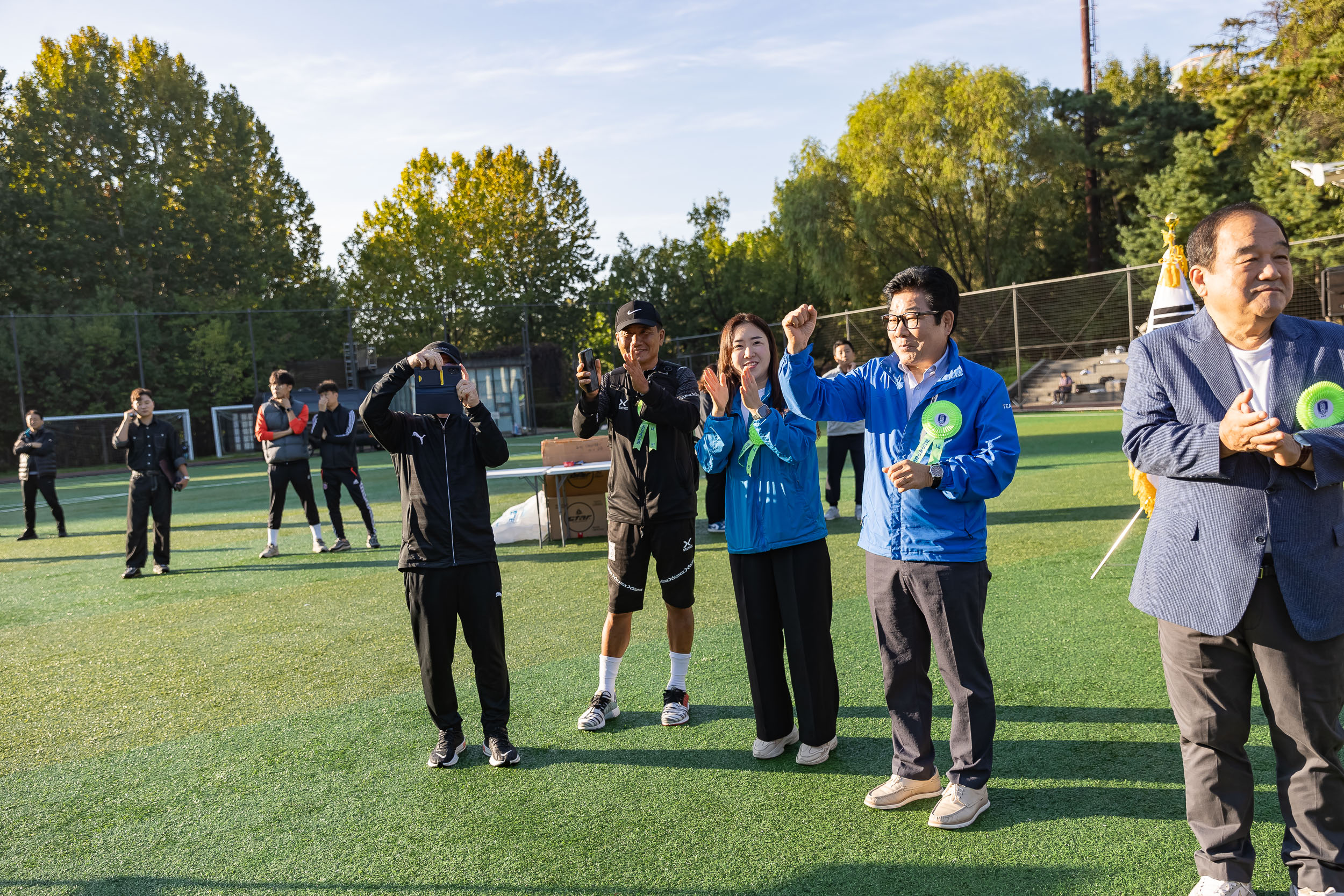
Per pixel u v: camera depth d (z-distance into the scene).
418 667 4.47
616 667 3.62
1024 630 4.43
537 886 2.38
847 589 5.66
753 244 52.12
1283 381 1.91
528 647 4.73
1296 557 1.88
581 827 2.70
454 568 3.17
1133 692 3.52
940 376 2.64
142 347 36.16
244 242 43.06
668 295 40.81
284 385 8.15
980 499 2.55
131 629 5.60
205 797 3.05
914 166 31.20
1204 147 27.81
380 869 2.51
